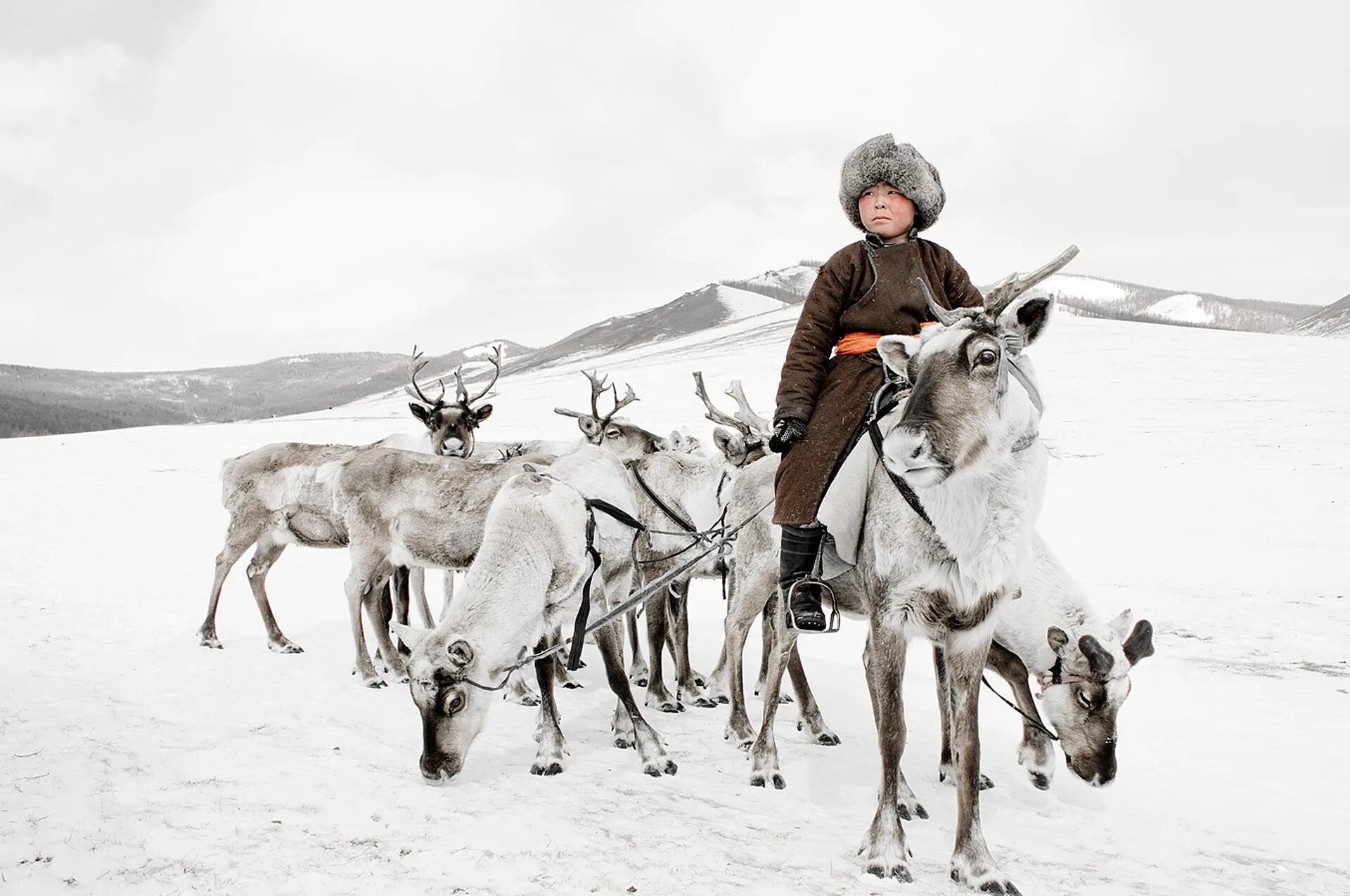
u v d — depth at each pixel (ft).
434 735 14.84
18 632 26.14
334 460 24.86
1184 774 17.89
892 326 13.24
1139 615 35.17
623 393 155.84
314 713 18.78
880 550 11.81
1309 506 58.49
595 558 17.22
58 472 82.64
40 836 11.60
